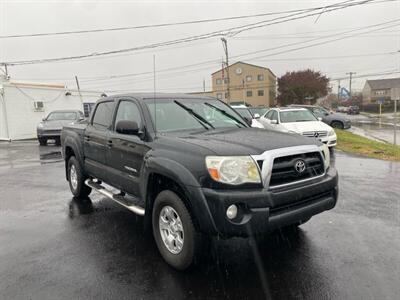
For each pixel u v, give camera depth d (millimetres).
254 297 2961
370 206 5418
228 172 3025
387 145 13797
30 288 3170
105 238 4344
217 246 3957
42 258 3791
